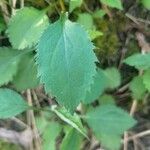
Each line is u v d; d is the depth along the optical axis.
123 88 0.21
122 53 0.20
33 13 0.17
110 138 0.19
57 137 0.20
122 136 0.21
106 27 0.20
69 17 0.19
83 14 0.18
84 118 0.19
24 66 0.18
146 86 0.18
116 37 0.20
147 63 0.18
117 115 0.19
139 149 0.21
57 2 0.18
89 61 0.15
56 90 0.15
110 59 0.20
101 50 0.20
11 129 0.20
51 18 0.19
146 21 0.20
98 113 0.19
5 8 0.18
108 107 0.19
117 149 0.19
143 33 0.20
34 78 0.18
